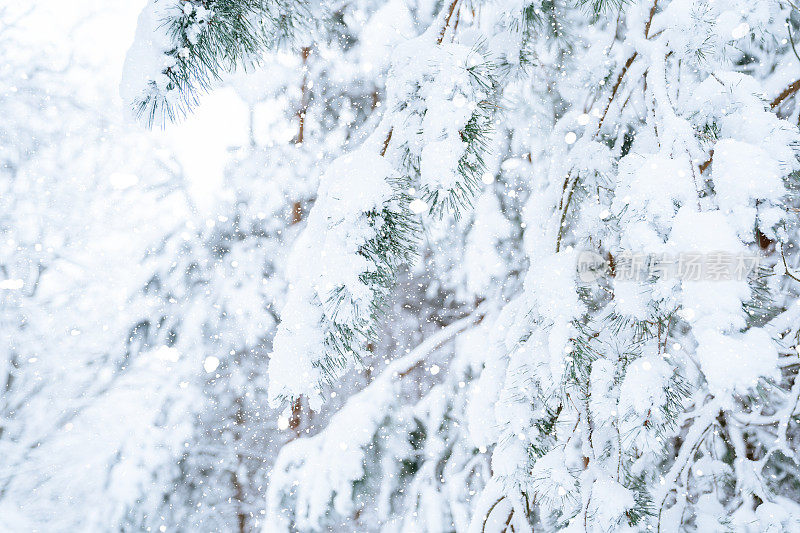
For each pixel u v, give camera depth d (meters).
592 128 2.20
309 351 1.83
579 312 1.81
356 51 3.87
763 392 1.31
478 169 1.79
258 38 1.86
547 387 1.87
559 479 1.90
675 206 1.50
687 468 2.53
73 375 5.25
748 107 1.67
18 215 5.45
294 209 5.08
